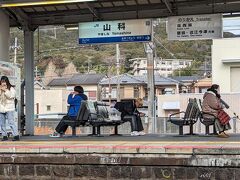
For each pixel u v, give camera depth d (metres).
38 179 9.24
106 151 8.84
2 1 13.66
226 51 30.12
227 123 12.29
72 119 13.02
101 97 52.81
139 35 15.29
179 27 14.89
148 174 8.66
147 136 12.92
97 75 57.12
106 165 8.88
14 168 9.39
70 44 61.19
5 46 14.59
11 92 11.62
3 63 13.50
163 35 57.19
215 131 12.98
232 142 9.52
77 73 62.34
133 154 8.71
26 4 13.53
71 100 13.09
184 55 62.19
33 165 9.28
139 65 57.47
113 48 60.03
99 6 15.34
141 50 58.41
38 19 15.88
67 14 15.83
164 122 23.23
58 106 54.19
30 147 9.27
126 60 57.75
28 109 15.73
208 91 12.78
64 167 9.09
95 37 15.64
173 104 36.25
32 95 15.80
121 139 11.44
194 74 59.84
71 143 9.74
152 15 15.20
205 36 14.73
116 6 15.41
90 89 55.69
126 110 13.64
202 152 8.37
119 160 8.77
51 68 63.84
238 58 29.80
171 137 12.24
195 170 8.45
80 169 9.01
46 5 15.02
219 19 14.62
